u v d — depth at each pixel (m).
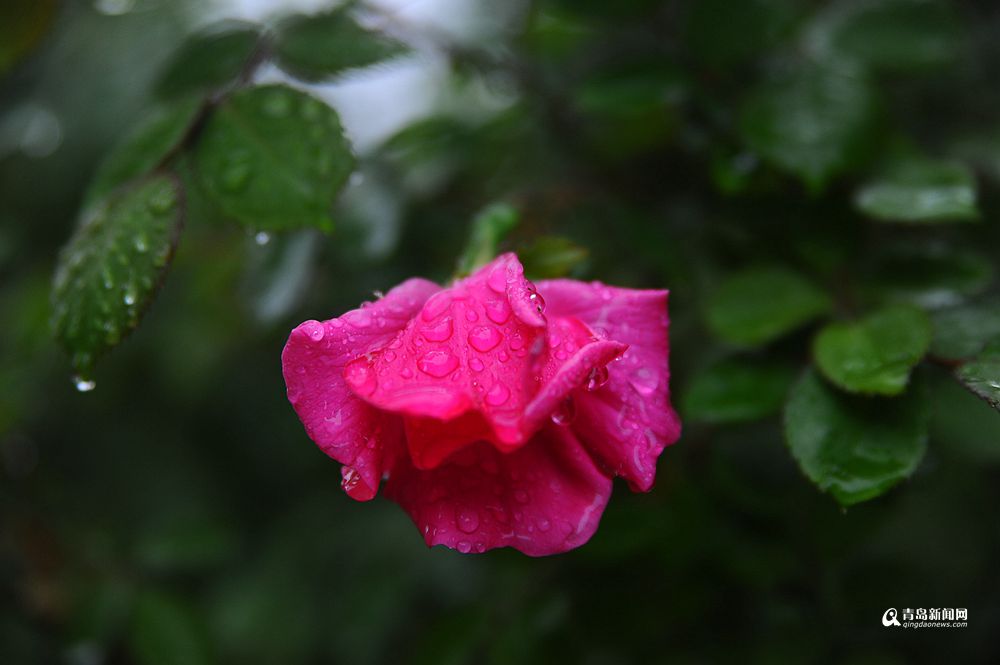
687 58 0.30
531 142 0.34
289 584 0.44
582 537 0.23
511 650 0.30
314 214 0.25
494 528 0.23
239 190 0.26
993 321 0.25
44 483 0.36
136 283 0.25
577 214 0.31
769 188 0.29
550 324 0.24
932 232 0.29
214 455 0.48
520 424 0.22
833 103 0.28
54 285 0.25
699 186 0.31
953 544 0.32
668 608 0.29
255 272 0.29
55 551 0.35
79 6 0.34
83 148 0.38
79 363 0.25
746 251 0.29
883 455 0.24
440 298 0.24
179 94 0.28
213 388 0.44
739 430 0.29
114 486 0.46
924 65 0.29
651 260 0.30
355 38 0.28
